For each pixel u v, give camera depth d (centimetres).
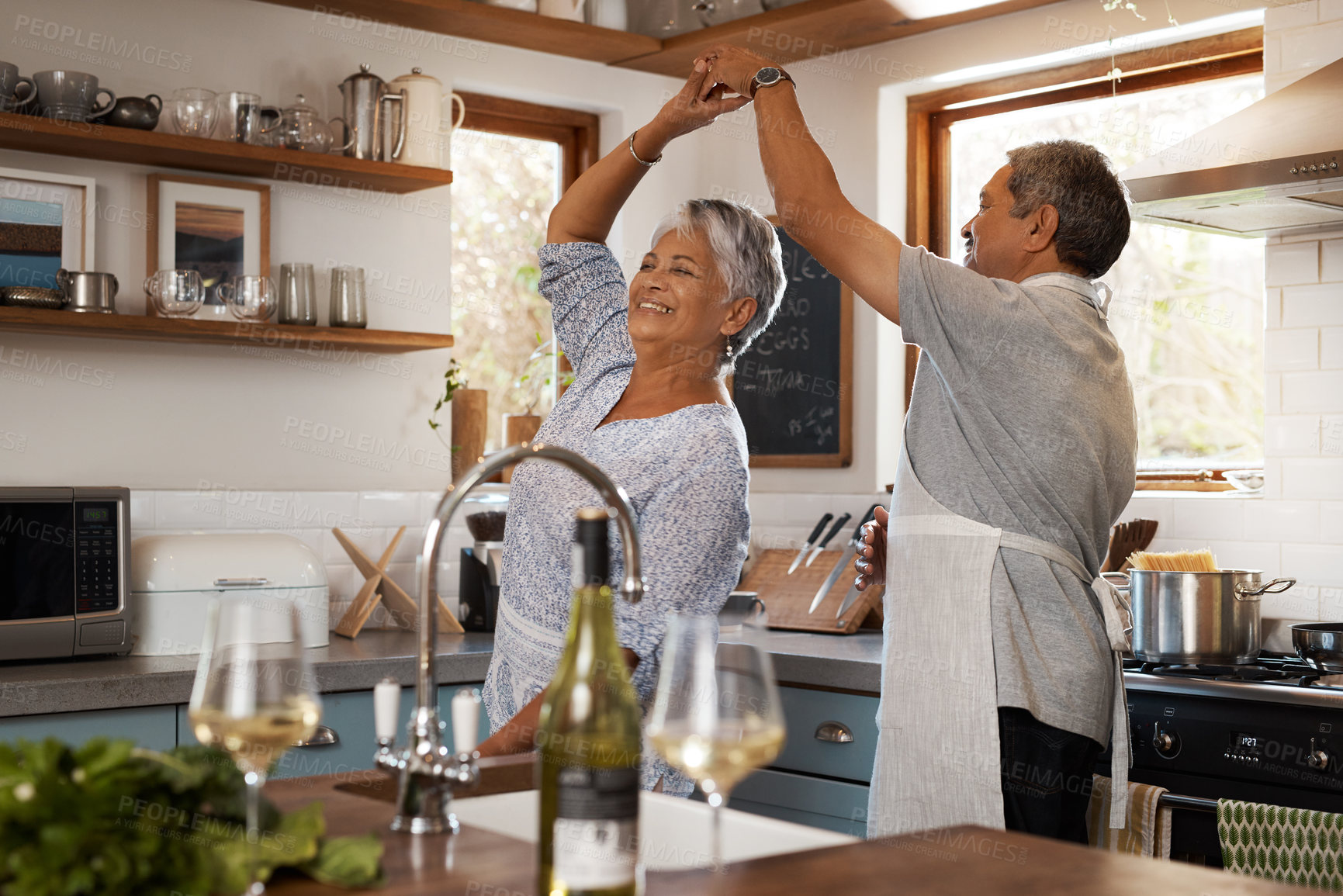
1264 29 293
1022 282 184
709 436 175
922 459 180
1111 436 175
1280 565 287
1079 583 174
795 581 341
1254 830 212
